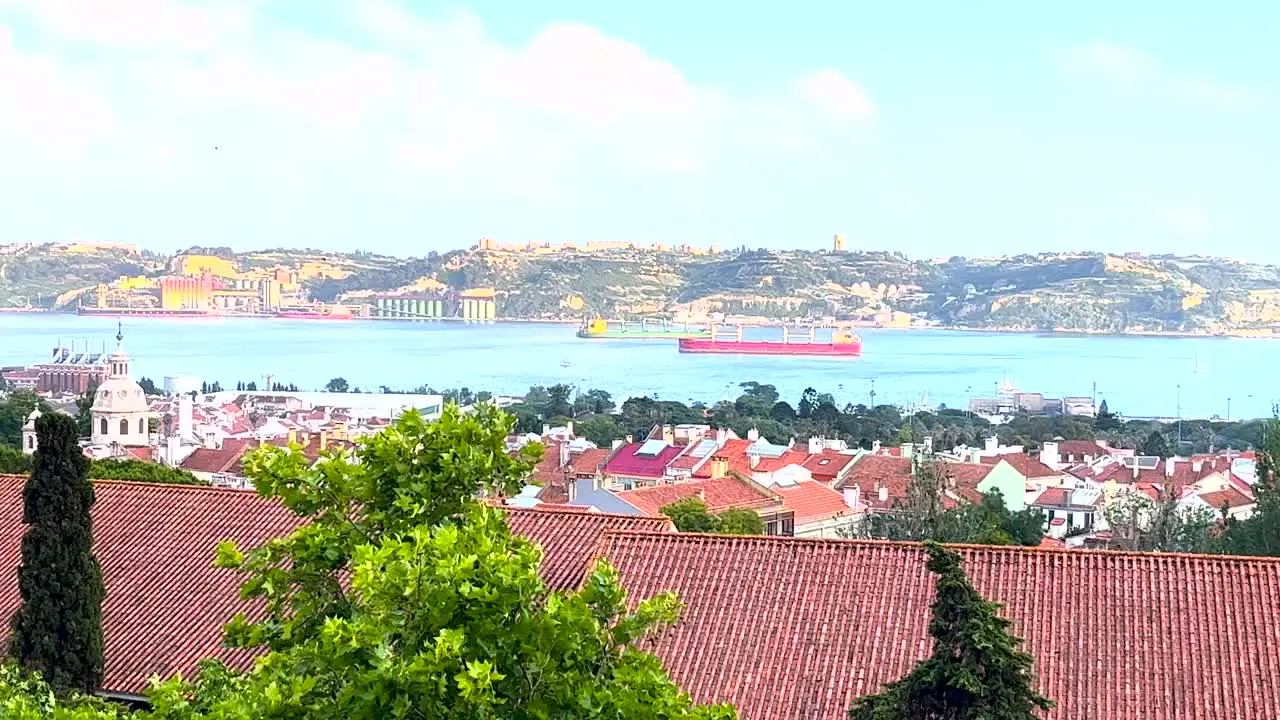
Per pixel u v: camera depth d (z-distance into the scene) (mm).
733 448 151125
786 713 35438
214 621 43219
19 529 49938
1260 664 34562
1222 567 37906
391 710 17609
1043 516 131500
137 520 49406
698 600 39656
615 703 18609
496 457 23516
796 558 40656
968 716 28234
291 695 18703
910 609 38000
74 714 22594
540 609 19484
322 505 23172
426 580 18516
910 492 103250
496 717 17859
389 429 23641
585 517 45531
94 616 40781
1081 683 34750
